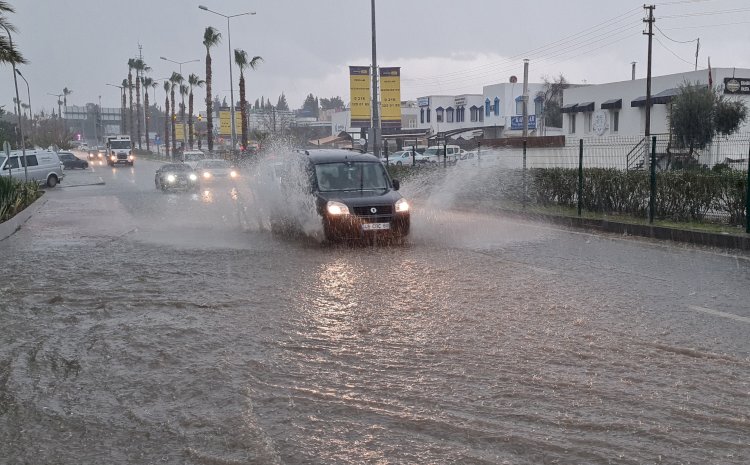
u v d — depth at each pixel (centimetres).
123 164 7112
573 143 4059
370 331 685
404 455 416
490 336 659
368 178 1409
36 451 432
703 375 545
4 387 545
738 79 3741
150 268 1073
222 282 951
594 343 633
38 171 3600
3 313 790
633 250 1215
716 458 408
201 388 532
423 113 8044
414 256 1156
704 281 921
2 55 1980
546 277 957
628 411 476
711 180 1412
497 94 7144
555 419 464
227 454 421
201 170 3612
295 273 1014
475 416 470
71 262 1155
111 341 664
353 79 3491
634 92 4216
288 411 484
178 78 8619
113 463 414
